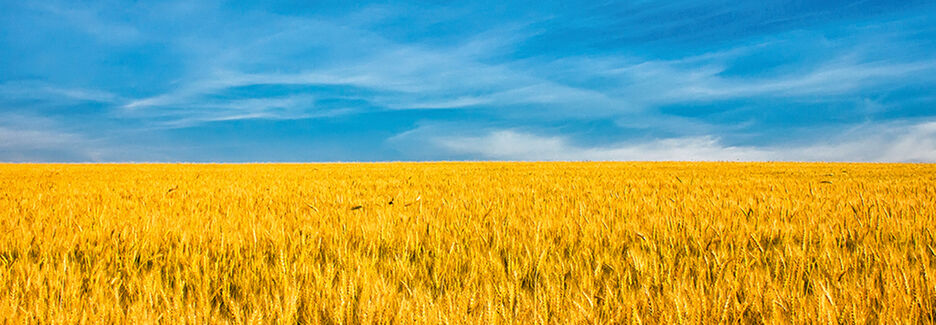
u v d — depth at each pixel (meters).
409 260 2.94
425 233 3.71
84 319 1.84
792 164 24.17
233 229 3.94
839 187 8.27
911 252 2.94
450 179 11.52
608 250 3.12
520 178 11.97
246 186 9.28
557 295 2.05
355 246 3.38
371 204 5.89
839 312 1.89
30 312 1.89
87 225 4.09
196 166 23.55
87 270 2.62
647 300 1.97
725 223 4.04
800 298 2.04
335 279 2.50
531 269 2.59
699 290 2.13
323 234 3.71
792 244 3.20
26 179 11.88
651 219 4.23
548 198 6.51
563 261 2.80
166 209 5.55
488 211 4.58
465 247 3.24
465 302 2.01
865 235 3.42
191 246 3.27
